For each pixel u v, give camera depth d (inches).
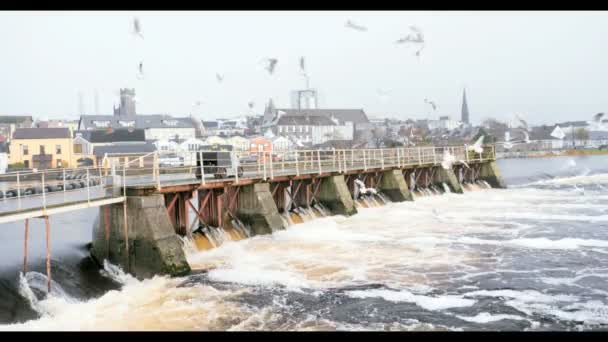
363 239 990.4
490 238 995.3
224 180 933.2
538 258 840.3
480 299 647.8
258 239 983.6
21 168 2810.0
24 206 872.3
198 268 788.0
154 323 580.1
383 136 4835.1
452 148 1926.7
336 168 1390.3
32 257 754.8
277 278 735.7
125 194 758.5
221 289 690.2
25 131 2947.8
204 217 954.1
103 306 629.0
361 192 1445.6
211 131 4753.9
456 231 1072.8
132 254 753.6
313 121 4864.7
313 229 1086.4
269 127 4778.5
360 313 607.2
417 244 948.0
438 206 1467.8
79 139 3191.4
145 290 685.3
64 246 851.4
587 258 836.0
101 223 786.8
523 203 1509.6
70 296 653.9
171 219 874.1
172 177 1212.5
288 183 1173.7
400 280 725.9
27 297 614.2
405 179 1685.5
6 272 663.1
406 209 1402.6
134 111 4788.4
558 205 1449.3
